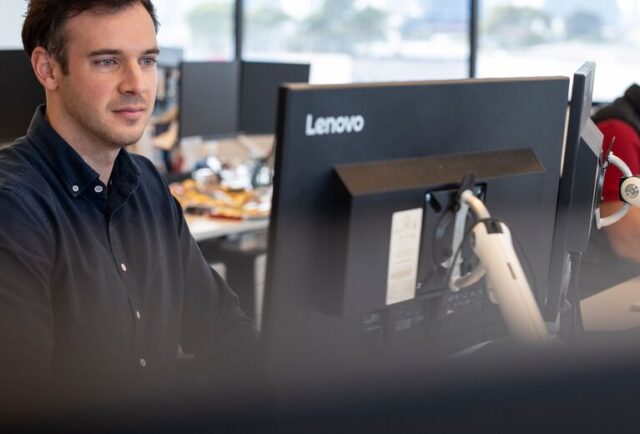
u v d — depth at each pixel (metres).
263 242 3.96
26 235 1.35
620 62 5.79
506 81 1.14
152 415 0.64
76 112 1.45
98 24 1.41
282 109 0.93
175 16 6.75
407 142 1.04
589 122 1.47
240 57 6.85
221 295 1.73
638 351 0.65
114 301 1.47
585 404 0.63
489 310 1.22
